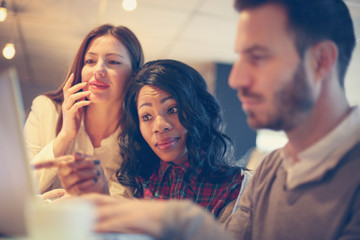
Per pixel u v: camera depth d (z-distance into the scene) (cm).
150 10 348
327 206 68
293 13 68
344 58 72
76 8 347
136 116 133
